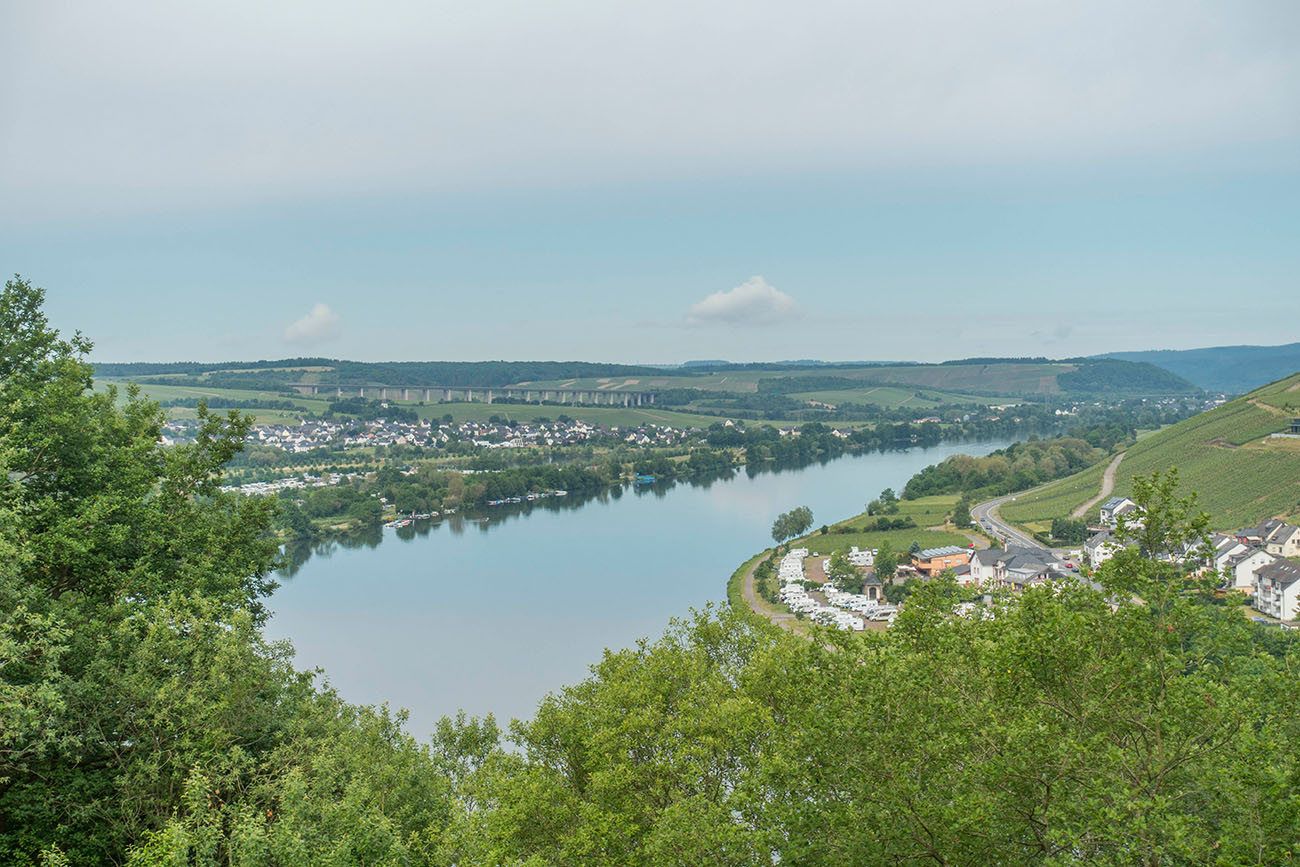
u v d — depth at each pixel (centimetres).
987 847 1856
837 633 2291
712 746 2664
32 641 2397
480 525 16775
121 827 2416
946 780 1923
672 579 11825
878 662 2066
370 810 2278
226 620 2958
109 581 3145
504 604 10475
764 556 13325
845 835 1992
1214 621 1850
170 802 2430
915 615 2205
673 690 3119
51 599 2848
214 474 3959
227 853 2200
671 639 3666
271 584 3944
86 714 2514
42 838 2469
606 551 13862
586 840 2377
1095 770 1741
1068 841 1666
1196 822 1650
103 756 2639
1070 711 1856
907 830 1895
